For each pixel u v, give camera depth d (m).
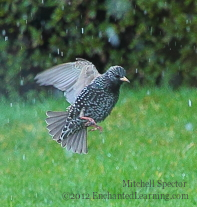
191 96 14.74
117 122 13.22
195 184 9.41
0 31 16.53
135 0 15.58
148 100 14.62
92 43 16.08
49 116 7.66
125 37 16.22
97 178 9.69
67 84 7.59
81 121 7.54
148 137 12.12
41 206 8.88
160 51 16.02
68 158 11.20
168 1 15.47
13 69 16.66
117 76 7.51
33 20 16.31
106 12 15.95
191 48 15.73
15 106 16.20
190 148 11.18
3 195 9.44
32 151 12.05
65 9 15.89
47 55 16.53
